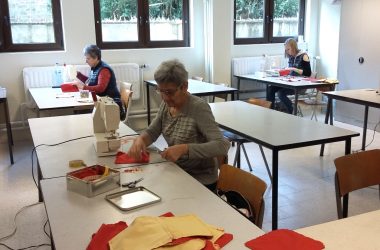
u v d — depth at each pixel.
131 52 5.41
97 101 2.31
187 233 1.25
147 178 1.83
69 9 4.96
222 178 1.87
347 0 5.56
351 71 5.67
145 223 1.27
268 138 2.53
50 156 2.14
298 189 3.46
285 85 5.00
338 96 4.09
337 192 1.92
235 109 3.50
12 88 4.89
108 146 2.16
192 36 5.75
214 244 1.24
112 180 1.69
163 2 5.57
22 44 4.92
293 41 5.74
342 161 1.93
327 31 6.50
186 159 2.05
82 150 2.25
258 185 1.67
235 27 6.19
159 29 5.64
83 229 1.37
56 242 1.28
